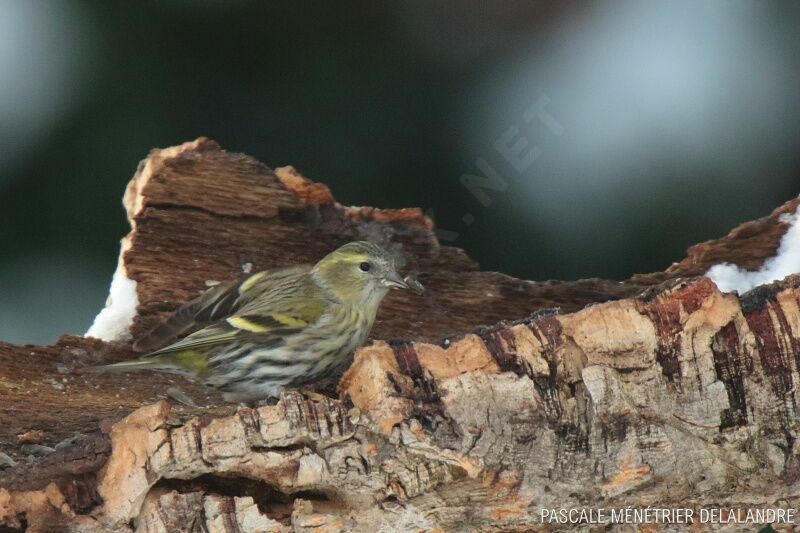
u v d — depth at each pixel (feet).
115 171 36.09
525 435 23.84
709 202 36.70
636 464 23.88
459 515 24.77
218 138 37.35
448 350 23.95
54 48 36.14
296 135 37.83
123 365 31.65
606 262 37.24
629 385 23.82
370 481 24.27
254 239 34.71
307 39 37.70
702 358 23.76
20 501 23.49
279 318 33.35
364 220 35.17
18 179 35.81
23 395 31.30
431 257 35.22
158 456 23.71
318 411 23.85
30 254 35.96
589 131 37.45
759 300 23.93
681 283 23.86
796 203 33.58
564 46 38.09
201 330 32.50
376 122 38.04
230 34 37.17
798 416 23.72
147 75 36.65
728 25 37.47
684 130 37.01
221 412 24.84
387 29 37.93
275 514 24.76
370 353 23.85
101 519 23.84
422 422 23.71
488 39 38.09
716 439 23.85
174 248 34.32
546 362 23.98
